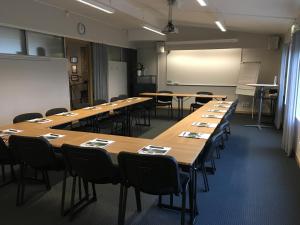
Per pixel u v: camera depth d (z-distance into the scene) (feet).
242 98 28.37
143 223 8.10
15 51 16.72
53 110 15.05
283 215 8.52
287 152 14.44
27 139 8.16
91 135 9.76
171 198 8.79
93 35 24.04
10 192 10.19
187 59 30.45
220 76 29.30
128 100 21.09
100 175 7.41
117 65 28.99
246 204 9.21
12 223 8.14
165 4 18.39
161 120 24.41
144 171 6.60
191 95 23.95
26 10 16.93
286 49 20.12
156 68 32.07
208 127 10.98
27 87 16.81
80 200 9.18
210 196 9.79
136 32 29.68
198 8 16.98
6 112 15.49
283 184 10.80
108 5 17.19
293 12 13.57
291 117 13.85
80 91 30.50
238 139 17.79
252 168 12.55
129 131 19.21
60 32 19.95
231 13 16.75
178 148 8.00
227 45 28.25
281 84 20.35
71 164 7.72
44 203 9.35
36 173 11.28
